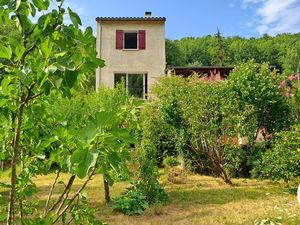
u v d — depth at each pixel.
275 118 12.91
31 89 1.60
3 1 1.64
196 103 11.38
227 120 11.29
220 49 50.25
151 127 12.48
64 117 2.48
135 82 19.47
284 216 7.45
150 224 7.19
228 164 11.38
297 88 14.24
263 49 49.31
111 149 1.51
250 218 7.44
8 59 1.54
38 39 1.58
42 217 1.97
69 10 1.60
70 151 1.90
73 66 1.43
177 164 14.41
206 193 10.11
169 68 18.70
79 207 2.61
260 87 12.51
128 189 9.13
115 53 19.36
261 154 10.95
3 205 2.39
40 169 2.54
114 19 19.22
